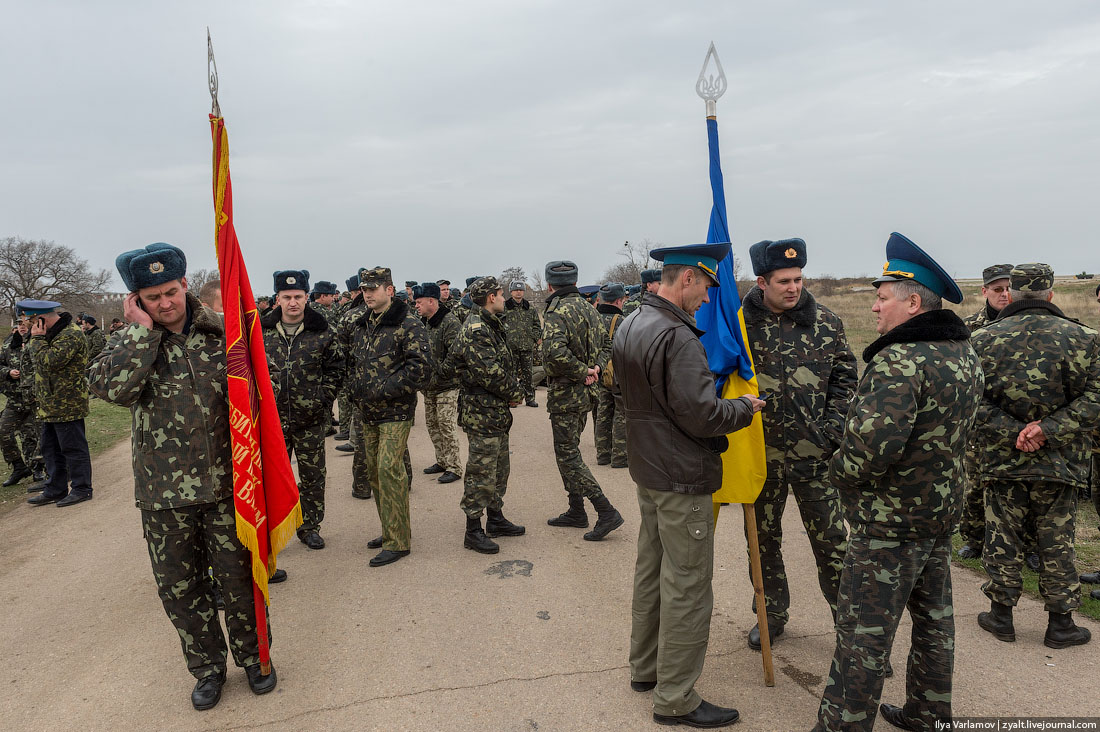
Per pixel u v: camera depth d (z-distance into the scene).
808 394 3.50
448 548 5.40
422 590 4.61
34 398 7.80
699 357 2.89
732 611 4.16
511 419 5.37
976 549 4.93
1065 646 3.60
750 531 3.32
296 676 3.57
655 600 3.22
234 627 3.42
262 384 3.41
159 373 3.22
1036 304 3.73
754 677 3.42
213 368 3.33
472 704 3.26
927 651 2.73
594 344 5.57
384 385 4.98
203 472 3.27
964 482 2.65
